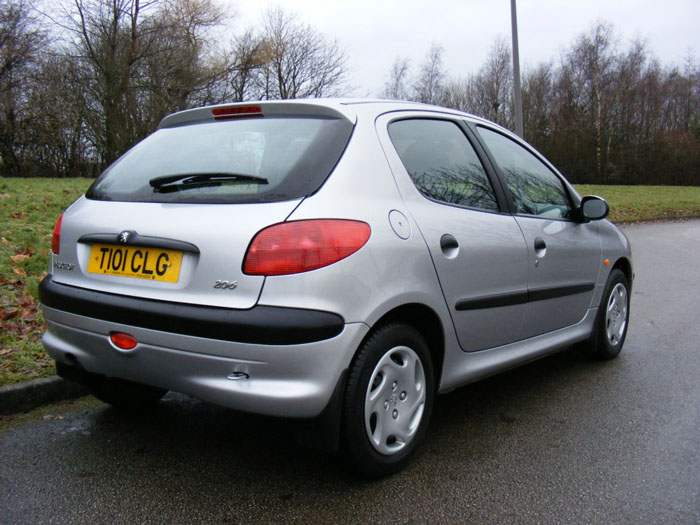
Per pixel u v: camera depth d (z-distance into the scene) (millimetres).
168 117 3432
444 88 48688
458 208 3211
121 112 28891
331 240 2457
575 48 53781
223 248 2434
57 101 26906
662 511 2639
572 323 4273
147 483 2773
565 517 2576
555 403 3928
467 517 2559
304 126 2904
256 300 2379
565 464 3062
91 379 3076
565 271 4020
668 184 51344
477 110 51500
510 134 4098
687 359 4934
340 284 2459
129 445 3164
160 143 3213
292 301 2373
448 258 2979
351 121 2895
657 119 53438
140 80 29375
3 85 25391
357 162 2758
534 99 53531
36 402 3596
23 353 3992
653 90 53125
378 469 2781
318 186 2584
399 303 2693
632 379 4430
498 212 3523
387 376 2756
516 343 3660
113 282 2695
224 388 2422
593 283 4438
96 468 2904
